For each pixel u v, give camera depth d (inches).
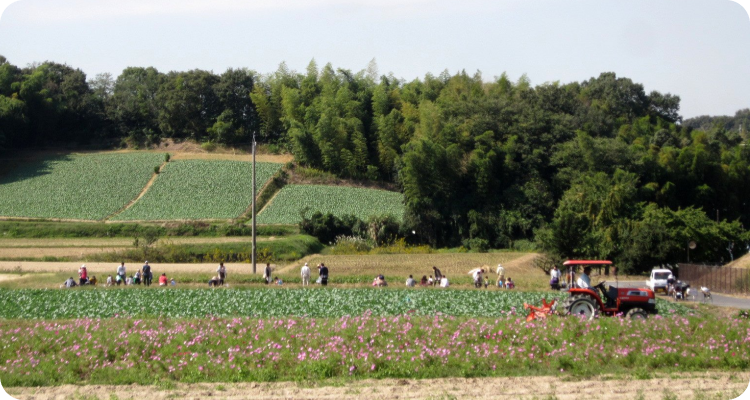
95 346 855.1
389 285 1761.8
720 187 3570.4
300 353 805.9
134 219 3395.7
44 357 829.8
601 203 2701.8
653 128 4645.7
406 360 776.3
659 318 945.5
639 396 644.1
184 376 757.9
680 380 709.9
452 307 1213.7
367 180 4224.9
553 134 3882.9
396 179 4067.4
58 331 930.7
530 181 3607.3
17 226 3221.0
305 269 1694.1
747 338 824.3
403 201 3774.6
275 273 2123.5
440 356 788.0
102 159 4404.5
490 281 1941.4
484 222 3410.4
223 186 3937.0
